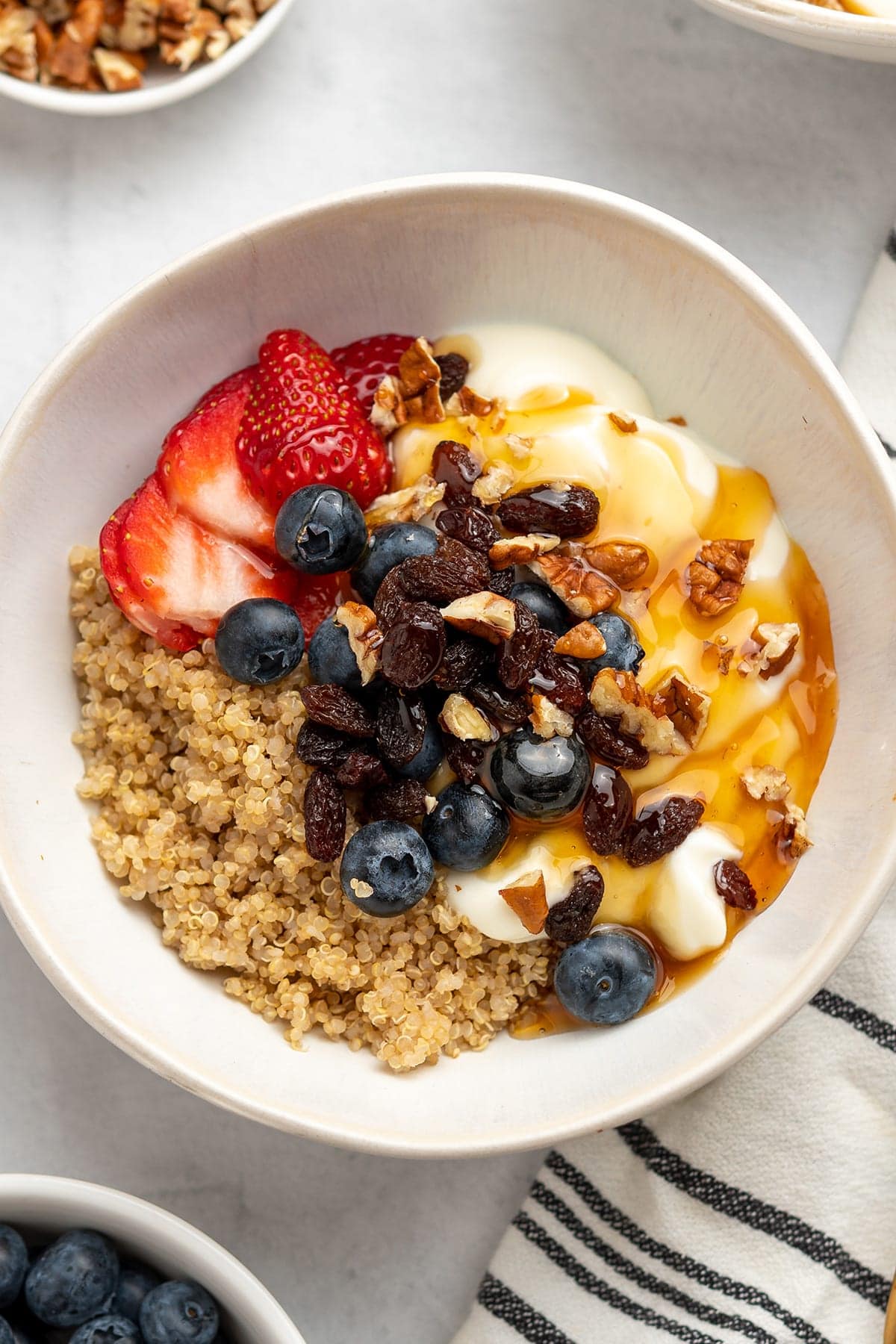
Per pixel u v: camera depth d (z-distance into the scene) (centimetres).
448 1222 47
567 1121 41
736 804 43
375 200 42
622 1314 45
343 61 47
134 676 43
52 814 43
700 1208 45
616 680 41
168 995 42
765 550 43
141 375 43
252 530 43
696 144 47
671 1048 42
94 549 44
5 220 47
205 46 46
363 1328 46
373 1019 42
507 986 43
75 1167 46
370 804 42
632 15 47
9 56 46
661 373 44
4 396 46
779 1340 44
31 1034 46
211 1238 46
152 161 47
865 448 41
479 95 47
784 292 47
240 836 42
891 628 42
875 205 47
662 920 42
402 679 41
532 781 41
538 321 44
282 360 43
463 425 43
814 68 47
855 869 42
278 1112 40
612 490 43
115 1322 43
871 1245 45
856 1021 45
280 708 42
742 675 42
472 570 42
